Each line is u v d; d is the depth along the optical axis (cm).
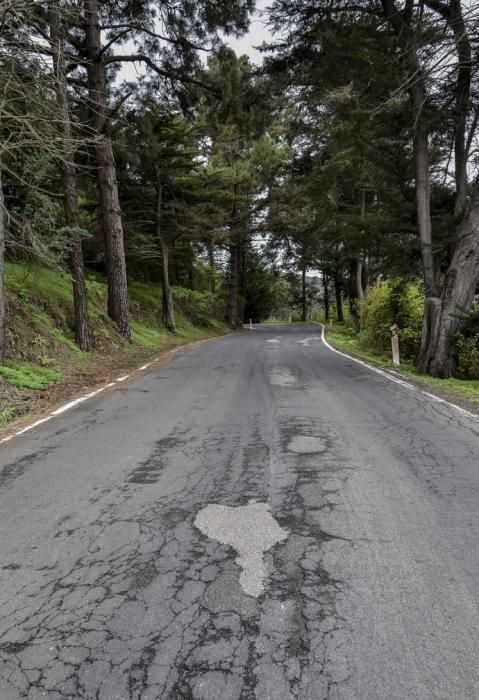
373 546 295
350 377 1018
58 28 888
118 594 249
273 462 454
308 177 2061
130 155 1720
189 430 575
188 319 2758
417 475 417
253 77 1306
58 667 199
